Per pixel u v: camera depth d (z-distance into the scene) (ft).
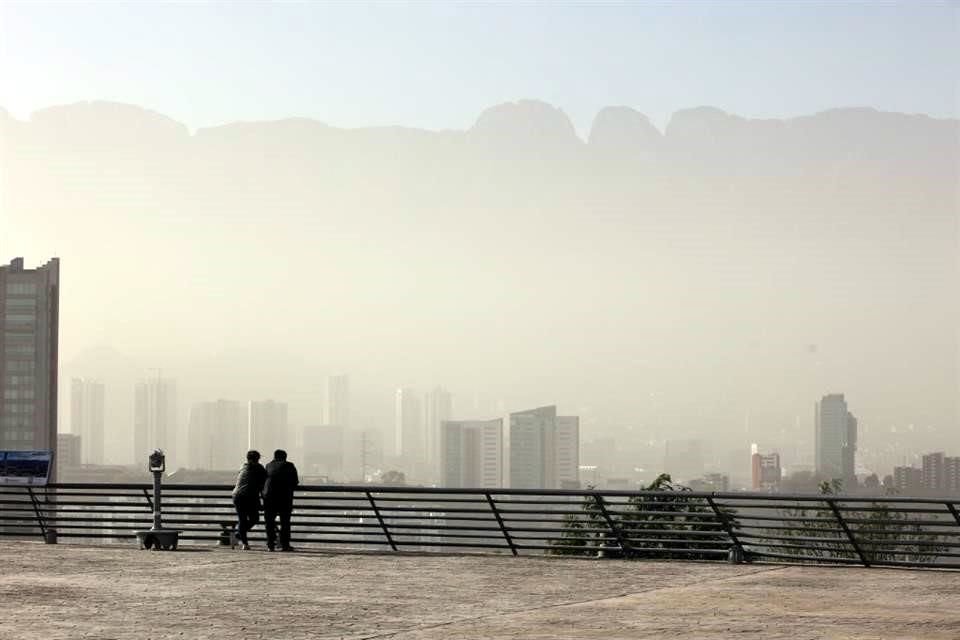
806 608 57.62
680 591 64.13
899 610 56.90
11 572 71.56
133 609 57.11
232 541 87.92
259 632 50.85
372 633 50.62
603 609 57.47
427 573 71.92
